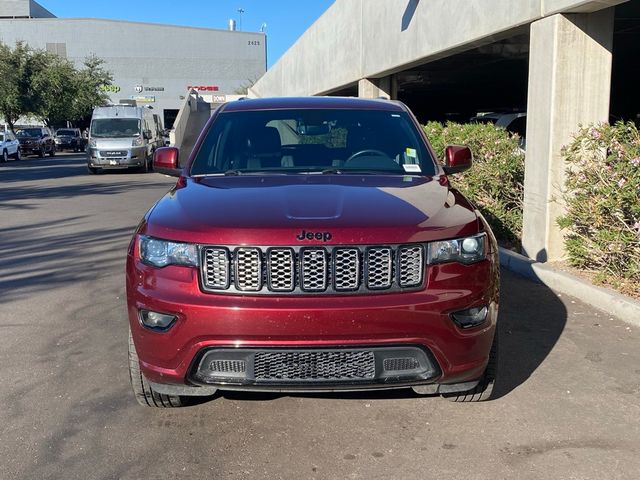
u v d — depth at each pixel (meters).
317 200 3.65
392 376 3.27
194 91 36.00
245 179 4.26
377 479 3.17
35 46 76.00
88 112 58.94
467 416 3.82
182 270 3.31
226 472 3.24
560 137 6.92
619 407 3.93
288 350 3.19
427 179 4.34
